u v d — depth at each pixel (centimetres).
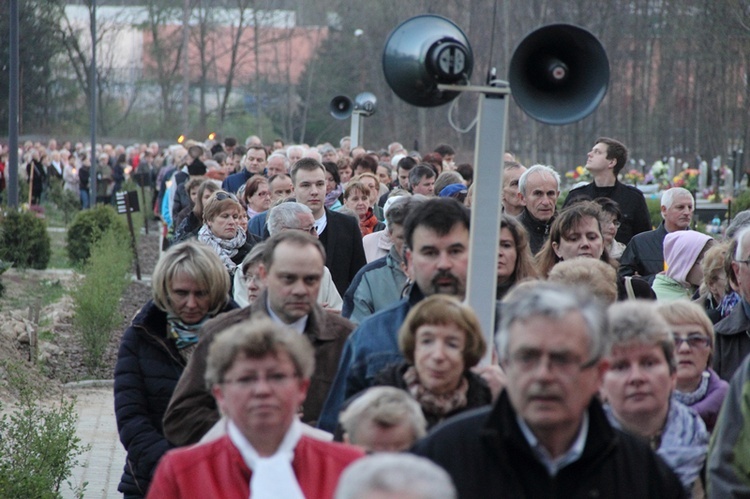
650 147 14850
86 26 17050
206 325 1341
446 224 1238
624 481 877
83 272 5103
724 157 11075
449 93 1284
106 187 10175
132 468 1404
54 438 1939
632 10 14788
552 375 827
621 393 1082
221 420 1132
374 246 2455
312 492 962
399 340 1111
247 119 19300
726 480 997
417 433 1025
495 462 861
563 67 1381
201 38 18100
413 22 1302
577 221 1825
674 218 2433
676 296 2017
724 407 1023
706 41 10238
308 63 19525
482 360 1182
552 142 15662
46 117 15675
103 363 3397
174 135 18575
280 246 1293
